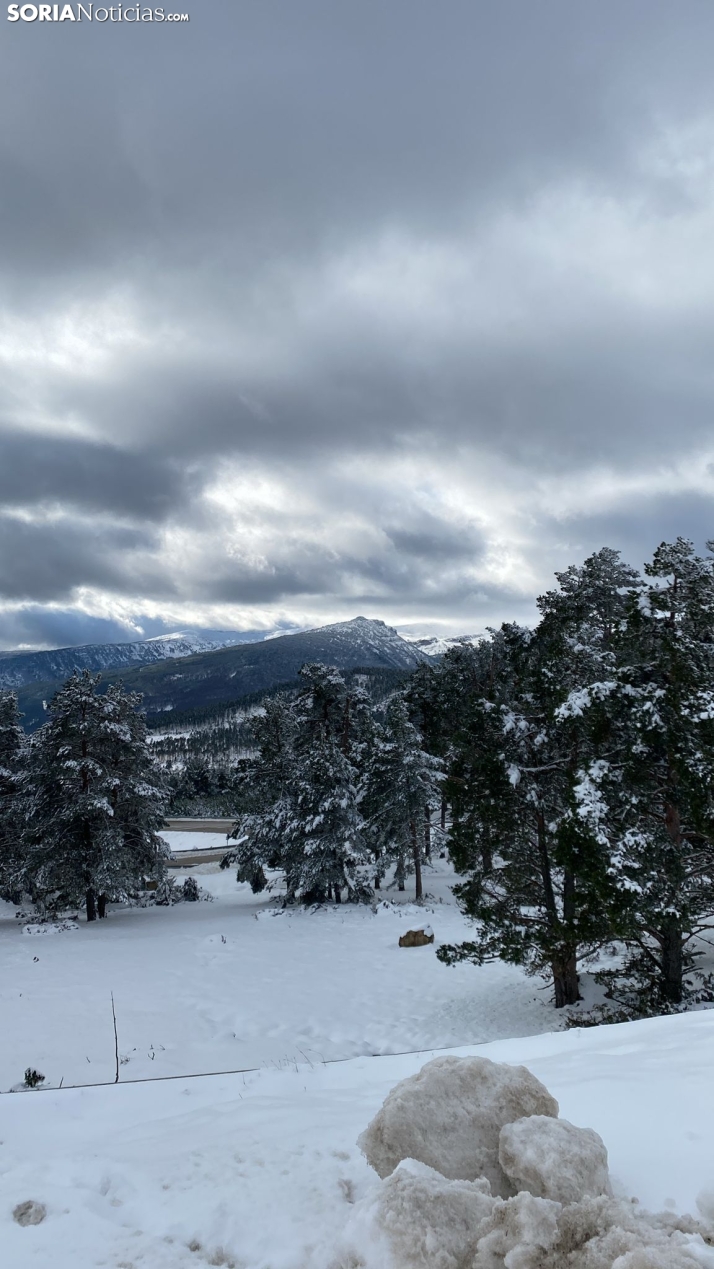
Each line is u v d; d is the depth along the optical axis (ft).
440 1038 57.06
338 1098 18.80
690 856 52.90
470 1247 9.53
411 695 175.32
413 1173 10.62
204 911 122.01
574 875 54.95
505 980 72.90
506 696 90.33
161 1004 64.13
